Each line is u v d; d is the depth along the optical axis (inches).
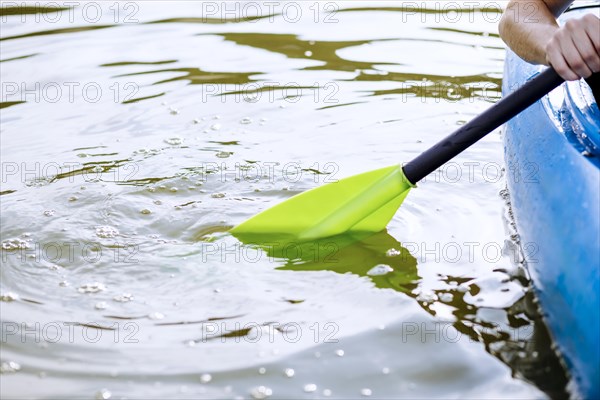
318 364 125.4
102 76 234.7
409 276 147.2
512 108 141.0
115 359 127.0
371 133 202.5
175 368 124.9
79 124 209.3
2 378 123.0
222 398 118.5
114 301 141.8
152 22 273.9
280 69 238.2
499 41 253.6
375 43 254.7
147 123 209.5
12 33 263.9
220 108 216.5
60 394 119.5
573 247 124.9
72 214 167.5
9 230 161.5
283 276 148.0
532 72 167.6
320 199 160.2
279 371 123.9
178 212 168.9
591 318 114.7
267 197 174.7
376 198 156.3
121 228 163.0
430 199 172.7
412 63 240.4
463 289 142.7
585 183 129.3
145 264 151.6
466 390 119.0
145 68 239.9
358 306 139.4
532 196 143.7
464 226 162.9
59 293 144.0
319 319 136.3
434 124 206.2
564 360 122.0
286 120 210.1
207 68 239.6
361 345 129.3
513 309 136.8
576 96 146.3
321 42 256.2
